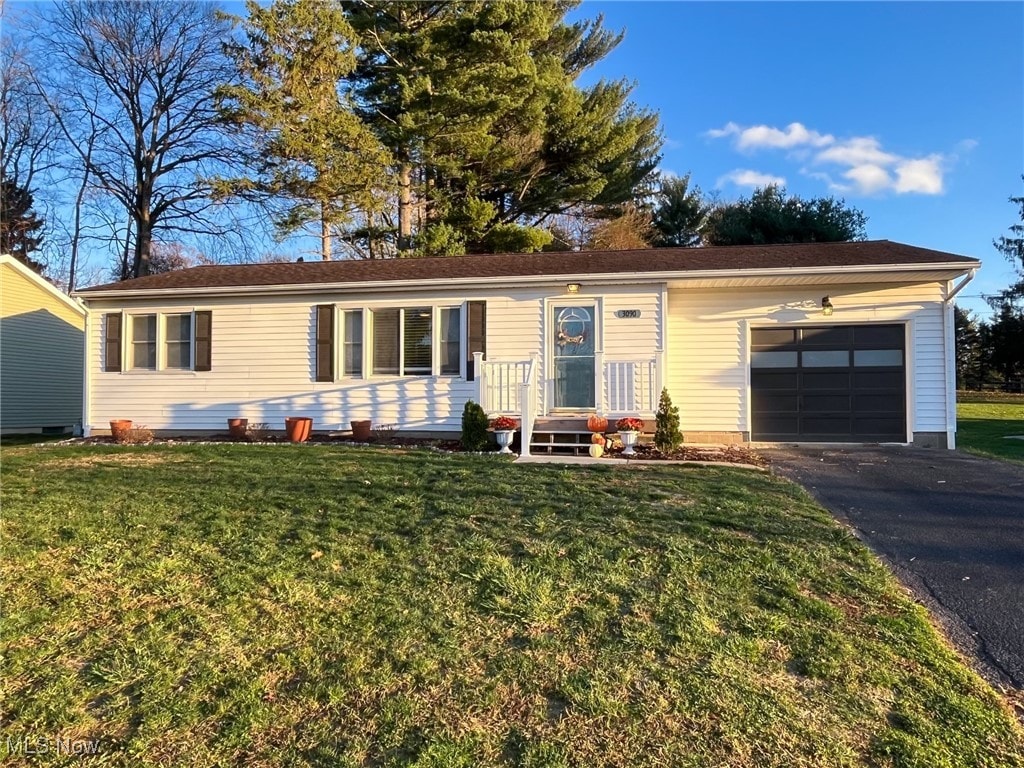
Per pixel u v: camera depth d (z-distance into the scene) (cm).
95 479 738
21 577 435
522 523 532
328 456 909
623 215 2806
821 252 1162
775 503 598
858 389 1101
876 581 411
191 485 693
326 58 1953
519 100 2083
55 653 337
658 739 260
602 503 593
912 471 797
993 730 264
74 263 2761
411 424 1173
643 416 1062
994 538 506
